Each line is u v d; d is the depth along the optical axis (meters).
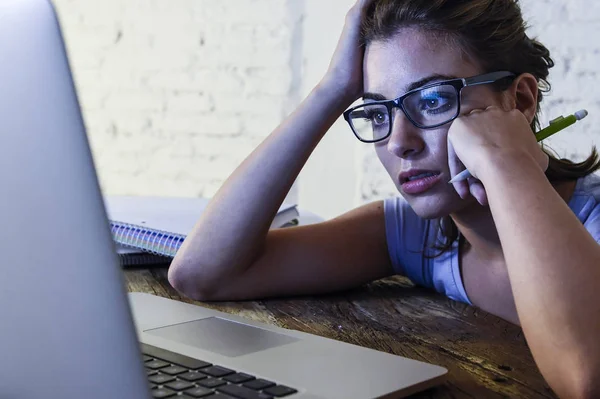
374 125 1.13
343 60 1.27
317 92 1.28
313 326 1.05
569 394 0.73
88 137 0.48
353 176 2.94
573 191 1.14
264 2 3.01
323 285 1.31
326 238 1.33
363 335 0.99
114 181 3.18
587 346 0.73
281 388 0.67
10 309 0.48
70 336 0.48
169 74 3.11
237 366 0.74
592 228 1.08
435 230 1.31
